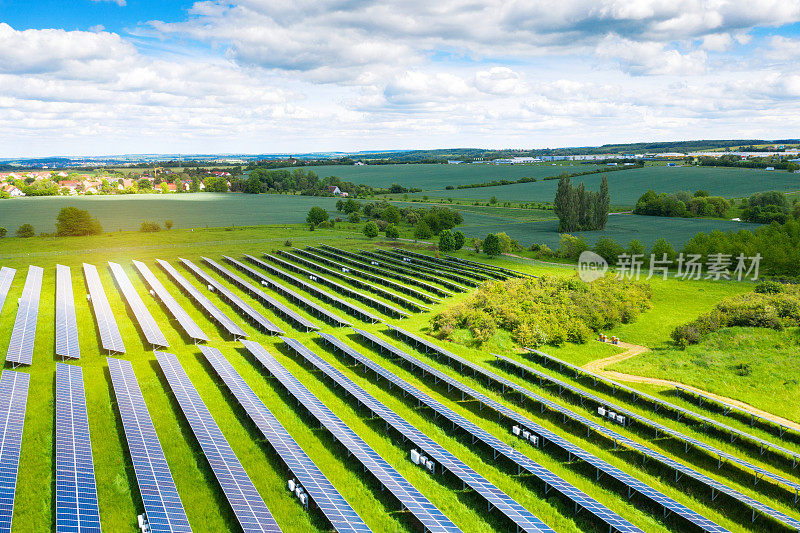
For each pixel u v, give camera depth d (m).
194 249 138.50
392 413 49.88
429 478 41.81
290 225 190.00
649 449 44.84
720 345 68.19
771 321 69.31
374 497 39.12
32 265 109.56
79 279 99.31
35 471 39.59
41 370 57.25
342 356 67.69
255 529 32.47
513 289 90.31
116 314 79.44
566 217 179.75
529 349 70.69
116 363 57.56
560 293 88.88
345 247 150.38
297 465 40.19
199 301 86.25
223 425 48.28
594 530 36.22
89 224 154.25
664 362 65.12
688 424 51.44
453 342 73.94
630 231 175.25
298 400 52.38
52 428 45.53
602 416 53.16
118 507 36.19
